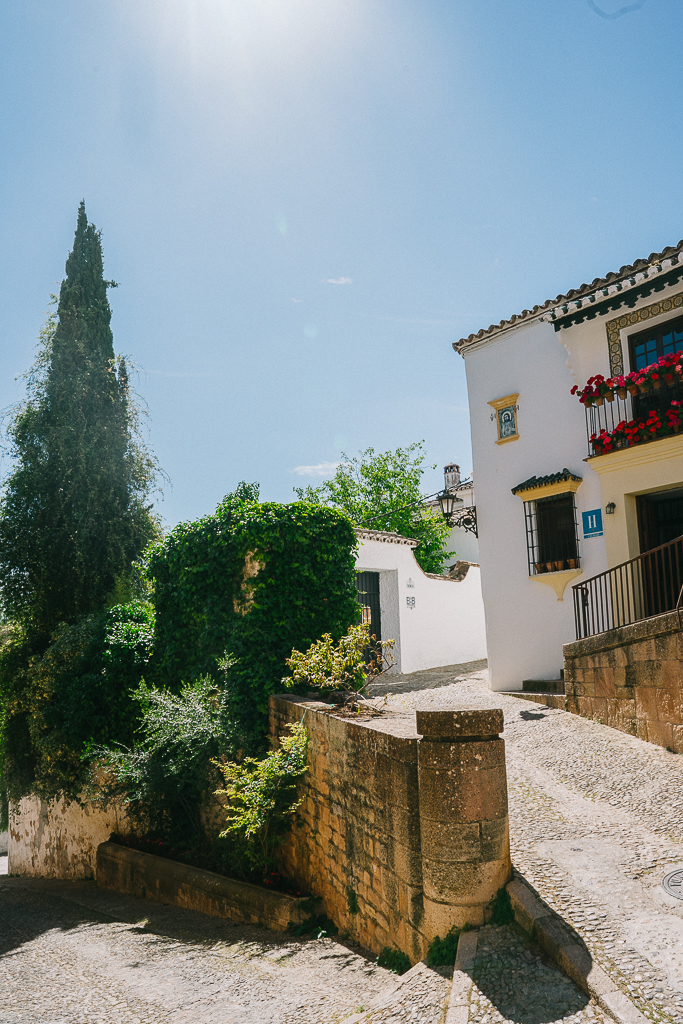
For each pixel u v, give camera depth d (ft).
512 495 43.21
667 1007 10.87
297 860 25.12
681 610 24.63
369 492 106.01
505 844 14.97
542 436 42.01
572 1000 11.56
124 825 36.70
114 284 56.59
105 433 47.88
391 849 17.06
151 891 30.94
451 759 14.82
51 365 50.08
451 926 14.39
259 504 33.22
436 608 60.49
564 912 13.88
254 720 30.14
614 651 28.94
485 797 14.74
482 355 45.68
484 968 12.81
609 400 36.42
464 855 14.52
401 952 16.53
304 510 33.68
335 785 21.50
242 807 26.53
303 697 28.76
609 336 38.55
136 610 41.47
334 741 21.67
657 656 25.98
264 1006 16.10
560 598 40.16
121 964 21.56
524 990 12.00
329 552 33.91
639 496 37.58
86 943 24.62
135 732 35.42
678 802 19.84
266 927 23.06
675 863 16.11
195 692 31.58
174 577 37.27
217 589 34.24
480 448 45.19
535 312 42.60
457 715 14.89
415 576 58.44
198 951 21.83
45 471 45.78
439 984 13.28
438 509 96.99
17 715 42.68
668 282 34.78
